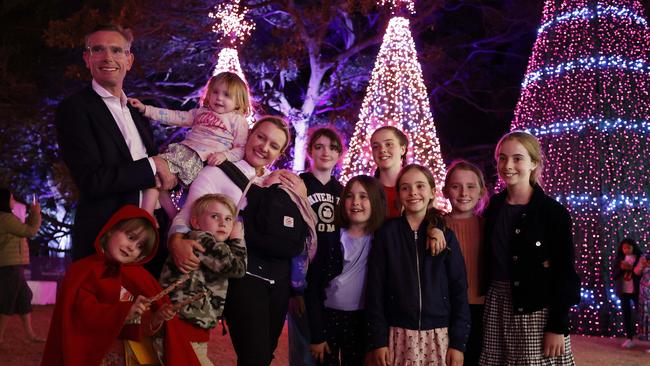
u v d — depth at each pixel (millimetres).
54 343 3600
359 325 4734
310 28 23031
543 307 4379
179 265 3811
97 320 3514
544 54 14891
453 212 5043
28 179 22422
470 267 4848
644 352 10594
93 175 3822
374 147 5961
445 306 4504
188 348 3705
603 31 14344
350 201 4746
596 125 13945
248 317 4137
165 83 22906
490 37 25750
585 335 13055
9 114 20438
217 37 20938
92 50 4184
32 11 22391
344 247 4770
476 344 4742
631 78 14203
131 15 17094
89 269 3686
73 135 3977
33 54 22297
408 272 4516
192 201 4164
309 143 5750
